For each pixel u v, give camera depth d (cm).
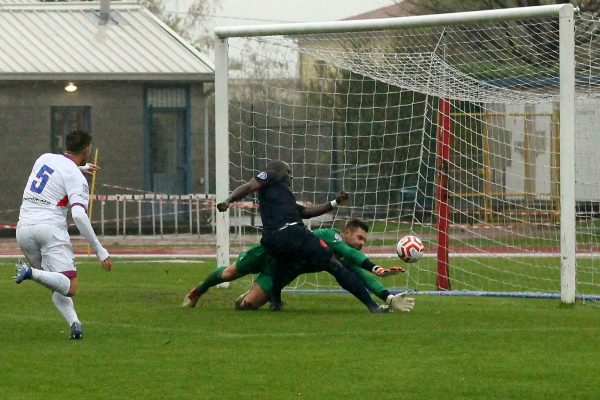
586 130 5606
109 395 1995
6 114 8138
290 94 5844
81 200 2597
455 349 2503
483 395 1988
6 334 2766
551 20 4678
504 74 5212
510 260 5484
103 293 3834
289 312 3256
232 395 1991
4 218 8125
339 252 3303
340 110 7169
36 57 8250
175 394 2002
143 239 7788
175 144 8362
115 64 8238
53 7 8881
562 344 2573
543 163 6081
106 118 8244
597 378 2138
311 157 7331
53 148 8200
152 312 3247
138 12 8944
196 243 7475
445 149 4172
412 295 3919
